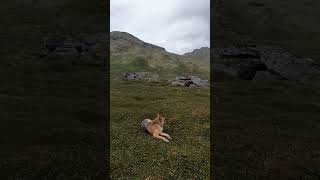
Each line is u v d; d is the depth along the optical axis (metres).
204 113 19.22
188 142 13.95
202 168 11.37
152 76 55.03
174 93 35.38
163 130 15.55
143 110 20.61
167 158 12.09
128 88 39.03
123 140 13.95
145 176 10.78
